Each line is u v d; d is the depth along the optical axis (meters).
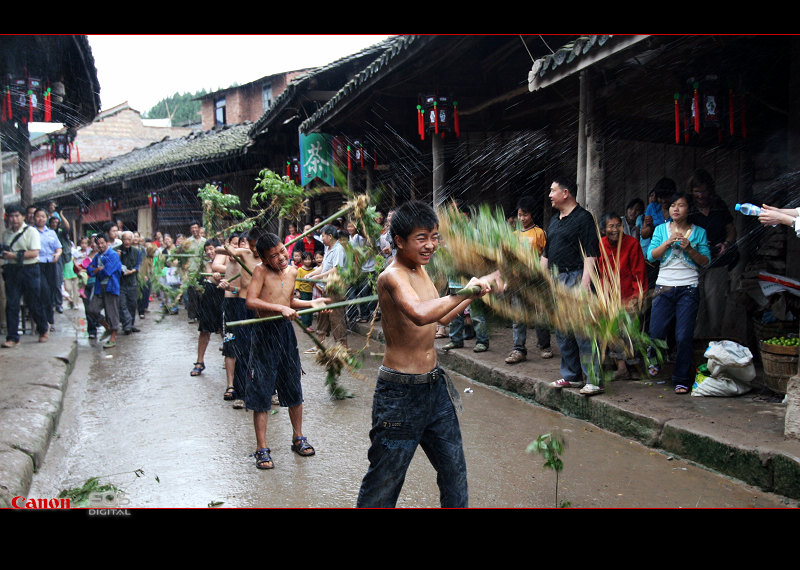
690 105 5.71
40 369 6.85
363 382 6.91
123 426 5.45
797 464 3.56
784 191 6.35
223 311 6.27
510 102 8.55
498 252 2.83
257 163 16.17
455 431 2.90
